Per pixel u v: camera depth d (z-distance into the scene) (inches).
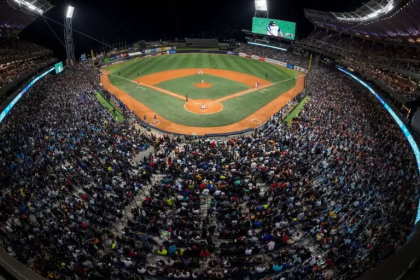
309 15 3164.4
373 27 2255.2
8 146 1134.4
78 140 1259.8
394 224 675.4
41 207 849.5
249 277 634.2
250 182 982.4
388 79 1792.6
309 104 1779.0
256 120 1770.4
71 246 681.6
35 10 2299.5
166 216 812.0
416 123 1182.3
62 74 2361.0
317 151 1184.8
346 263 631.2
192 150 1264.8
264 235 727.1
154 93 2177.7
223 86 2367.1
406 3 1518.2
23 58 2112.5
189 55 3479.3
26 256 639.1
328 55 2861.7
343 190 905.5
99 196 884.6
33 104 1619.1
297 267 651.5
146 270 643.5
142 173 1030.4
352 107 1620.3
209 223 809.5
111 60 2997.0
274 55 3230.8
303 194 892.6
